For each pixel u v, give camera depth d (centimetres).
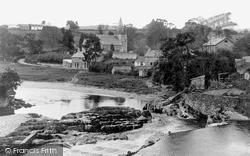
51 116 8044
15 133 5662
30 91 13425
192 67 10900
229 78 9769
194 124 7181
